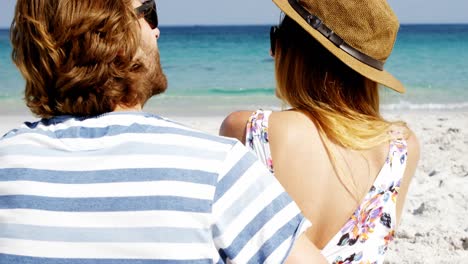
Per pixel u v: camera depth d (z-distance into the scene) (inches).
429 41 1792.6
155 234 53.7
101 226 54.4
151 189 54.6
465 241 192.9
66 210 55.2
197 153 56.6
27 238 55.3
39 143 59.3
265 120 85.4
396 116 513.3
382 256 86.6
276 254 55.2
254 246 55.6
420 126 433.7
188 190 54.7
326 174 82.8
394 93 734.5
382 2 85.2
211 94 743.7
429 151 334.0
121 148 56.9
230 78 956.0
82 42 57.9
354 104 85.1
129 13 60.1
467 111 571.2
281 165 84.1
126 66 59.6
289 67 86.0
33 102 62.0
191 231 54.1
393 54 1360.7
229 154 57.6
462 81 876.6
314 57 84.4
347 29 82.3
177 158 56.0
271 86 841.5
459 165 296.7
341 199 83.0
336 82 84.3
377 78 82.2
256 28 3193.9
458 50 1432.1
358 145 81.6
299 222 56.6
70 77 57.8
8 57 1291.8
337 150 82.7
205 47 1621.6
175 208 54.1
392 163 83.6
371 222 84.0
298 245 56.2
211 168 56.1
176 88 815.1
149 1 64.6
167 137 57.4
